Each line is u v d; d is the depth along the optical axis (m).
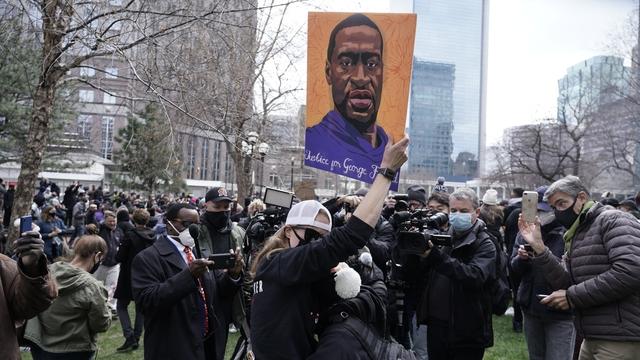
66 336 4.14
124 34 7.04
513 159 33.16
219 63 7.72
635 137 30.06
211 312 4.14
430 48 117.06
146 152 19.31
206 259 3.67
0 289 2.48
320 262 2.49
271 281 2.63
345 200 4.88
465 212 4.40
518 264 4.98
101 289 4.25
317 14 4.04
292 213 2.95
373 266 3.46
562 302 3.59
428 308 4.36
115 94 7.68
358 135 3.97
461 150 112.75
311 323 2.65
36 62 8.75
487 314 4.24
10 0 6.84
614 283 3.34
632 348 3.40
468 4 119.00
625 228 3.46
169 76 7.25
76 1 6.95
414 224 4.04
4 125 17.20
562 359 4.67
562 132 30.95
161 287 3.66
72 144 20.00
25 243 2.37
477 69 117.38
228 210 5.17
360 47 3.98
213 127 7.29
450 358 4.34
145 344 3.85
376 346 2.67
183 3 7.33
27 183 7.05
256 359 2.62
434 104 112.75
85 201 19.78
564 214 3.87
